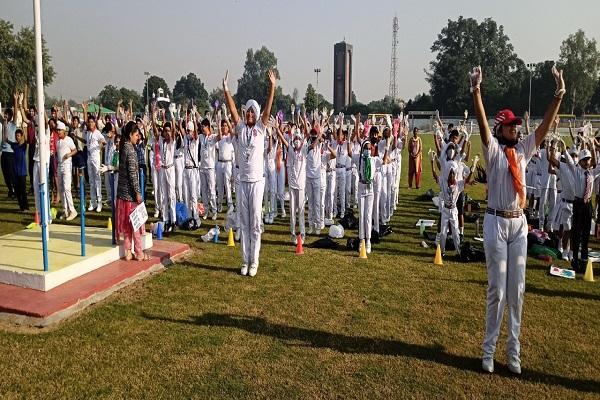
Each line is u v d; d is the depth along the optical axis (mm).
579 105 76500
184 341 6051
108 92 61531
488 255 5520
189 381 5172
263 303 7344
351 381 5238
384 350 5953
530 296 7906
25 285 7277
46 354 5629
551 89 71312
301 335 6305
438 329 6559
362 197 10312
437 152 11000
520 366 5570
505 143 5574
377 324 6684
